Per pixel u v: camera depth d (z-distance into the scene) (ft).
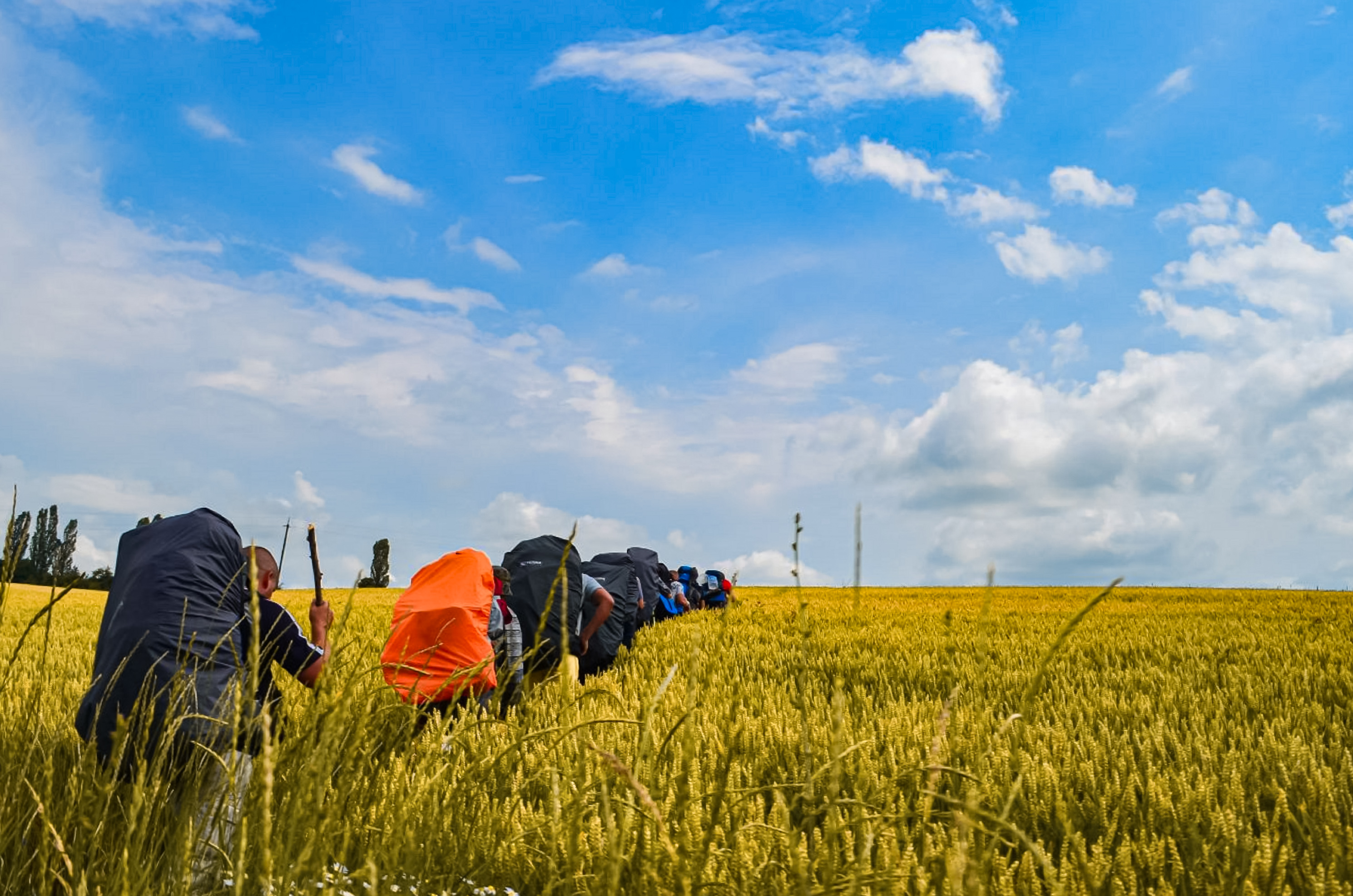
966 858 5.48
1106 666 30.78
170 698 9.68
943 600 85.76
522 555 24.77
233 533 13.07
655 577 51.44
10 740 9.80
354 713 9.07
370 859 7.71
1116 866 9.27
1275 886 9.04
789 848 6.29
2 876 8.61
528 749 13.48
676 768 12.44
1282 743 16.65
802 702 6.36
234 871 6.57
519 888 9.85
